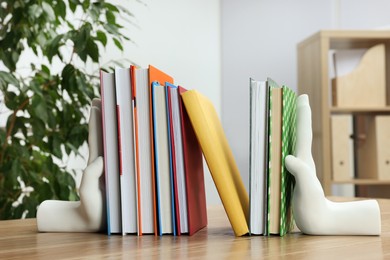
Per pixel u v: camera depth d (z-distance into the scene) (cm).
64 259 69
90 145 94
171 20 355
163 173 89
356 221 87
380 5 367
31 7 188
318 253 71
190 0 361
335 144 313
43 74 202
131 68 89
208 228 99
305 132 90
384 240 82
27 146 208
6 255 73
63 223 96
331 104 343
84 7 191
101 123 94
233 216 87
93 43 185
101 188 94
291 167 88
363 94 321
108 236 89
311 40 329
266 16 371
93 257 70
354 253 71
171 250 74
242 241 82
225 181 88
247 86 370
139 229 89
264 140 88
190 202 90
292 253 71
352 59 324
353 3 368
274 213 87
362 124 343
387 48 330
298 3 371
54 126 194
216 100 369
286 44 372
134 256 70
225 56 370
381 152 317
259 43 371
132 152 90
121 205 89
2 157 198
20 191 208
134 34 344
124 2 340
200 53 364
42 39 194
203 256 69
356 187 354
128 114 90
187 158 90
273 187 88
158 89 89
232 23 369
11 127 197
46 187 193
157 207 89
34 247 79
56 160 304
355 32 314
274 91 87
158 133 89
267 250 74
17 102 197
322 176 315
